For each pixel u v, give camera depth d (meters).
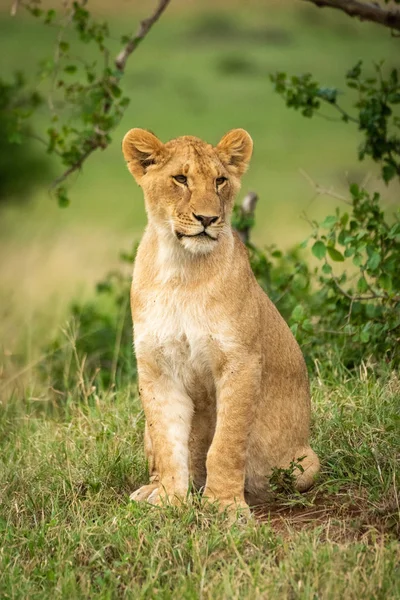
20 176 33.84
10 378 12.20
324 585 6.75
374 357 10.84
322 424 9.80
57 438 10.18
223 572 6.96
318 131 49.78
